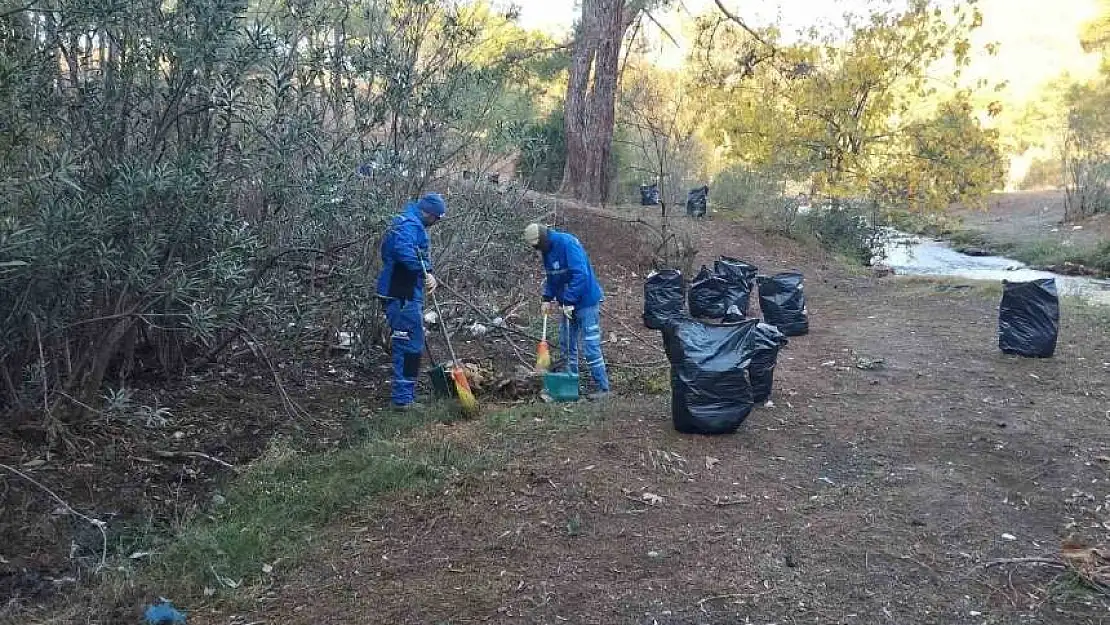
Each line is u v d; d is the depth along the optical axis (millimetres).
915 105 22172
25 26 4727
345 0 6758
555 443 5551
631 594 3793
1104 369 8109
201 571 4008
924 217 22781
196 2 4809
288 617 3654
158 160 5098
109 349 5418
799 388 7375
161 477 5141
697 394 5727
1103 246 20547
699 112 20156
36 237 4008
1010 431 6215
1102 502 4949
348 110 6961
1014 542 4391
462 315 8898
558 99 23375
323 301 6863
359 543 4324
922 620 3621
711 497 4844
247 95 5898
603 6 18141
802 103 18359
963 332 10016
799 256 17062
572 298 6898
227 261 4996
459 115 7422
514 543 4270
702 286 10398
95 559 4148
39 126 4770
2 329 4637
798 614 3646
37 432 5090
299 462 5359
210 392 6473
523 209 10859
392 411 6477
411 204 6668
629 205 19953
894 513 4711
